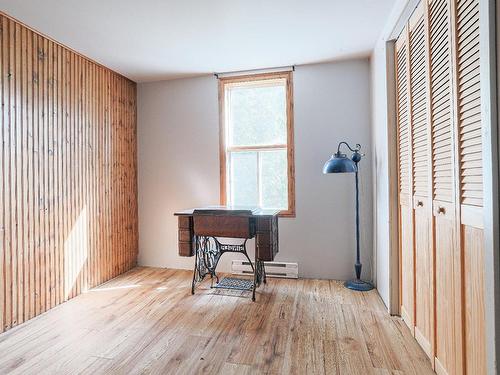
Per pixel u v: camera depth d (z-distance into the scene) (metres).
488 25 1.14
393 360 1.95
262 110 3.73
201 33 2.73
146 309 2.74
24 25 2.53
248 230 2.86
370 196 3.37
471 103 1.36
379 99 2.88
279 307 2.77
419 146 2.04
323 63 3.47
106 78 3.54
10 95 2.42
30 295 2.57
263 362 1.94
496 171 1.14
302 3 2.28
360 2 2.28
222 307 2.78
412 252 2.21
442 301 1.73
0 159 2.34
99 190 3.42
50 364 1.92
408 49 2.21
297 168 3.55
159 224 4.00
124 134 3.84
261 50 3.12
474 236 1.37
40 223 2.68
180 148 3.91
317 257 3.52
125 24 2.55
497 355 1.14
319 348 2.09
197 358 1.99
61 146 2.92
